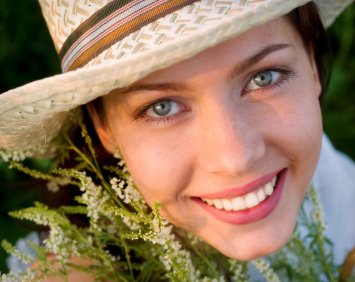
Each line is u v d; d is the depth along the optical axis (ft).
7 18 3.03
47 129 1.96
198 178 1.84
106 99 1.86
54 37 1.93
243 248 1.91
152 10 1.69
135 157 1.86
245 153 1.75
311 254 2.16
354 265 2.15
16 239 2.90
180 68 1.70
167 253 1.85
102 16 1.73
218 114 1.75
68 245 1.94
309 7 1.96
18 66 3.09
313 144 1.88
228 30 1.60
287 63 1.80
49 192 2.27
